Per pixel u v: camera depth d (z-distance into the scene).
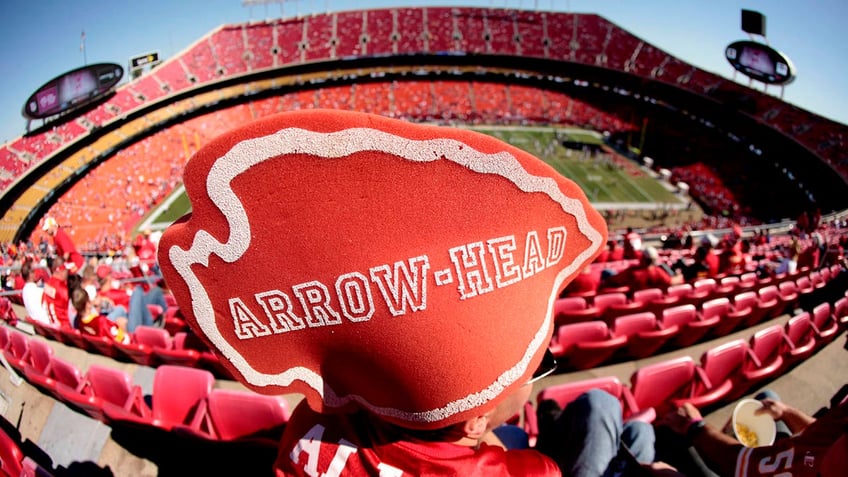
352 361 0.96
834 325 4.79
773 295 6.05
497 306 0.89
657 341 4.88
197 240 0.87
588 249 1.03
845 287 6.40
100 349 5.16
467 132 0.81
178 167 38.44
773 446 1.56
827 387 4.14
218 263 0.89
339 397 1.04
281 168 0.80
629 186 34.97
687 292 6.59
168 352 4.66
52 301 5.66
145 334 5.13
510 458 1.16
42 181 28.41
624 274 7.29
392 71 50.66
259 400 3.08
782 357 4.10
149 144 39.62
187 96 44.50
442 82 50.44
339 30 51.25
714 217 31.39
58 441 3.37
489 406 0.95
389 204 0.82
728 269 9.05
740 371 3.98
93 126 34.06
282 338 0.96
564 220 0.95
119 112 37.59
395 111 47.62
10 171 26.78
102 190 31.73
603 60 49.81
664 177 36.72
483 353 0.90
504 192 0.86
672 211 31.67
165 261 0.91
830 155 34.25
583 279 7.00
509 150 0.83
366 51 50.25
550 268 0.98
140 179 34.91
